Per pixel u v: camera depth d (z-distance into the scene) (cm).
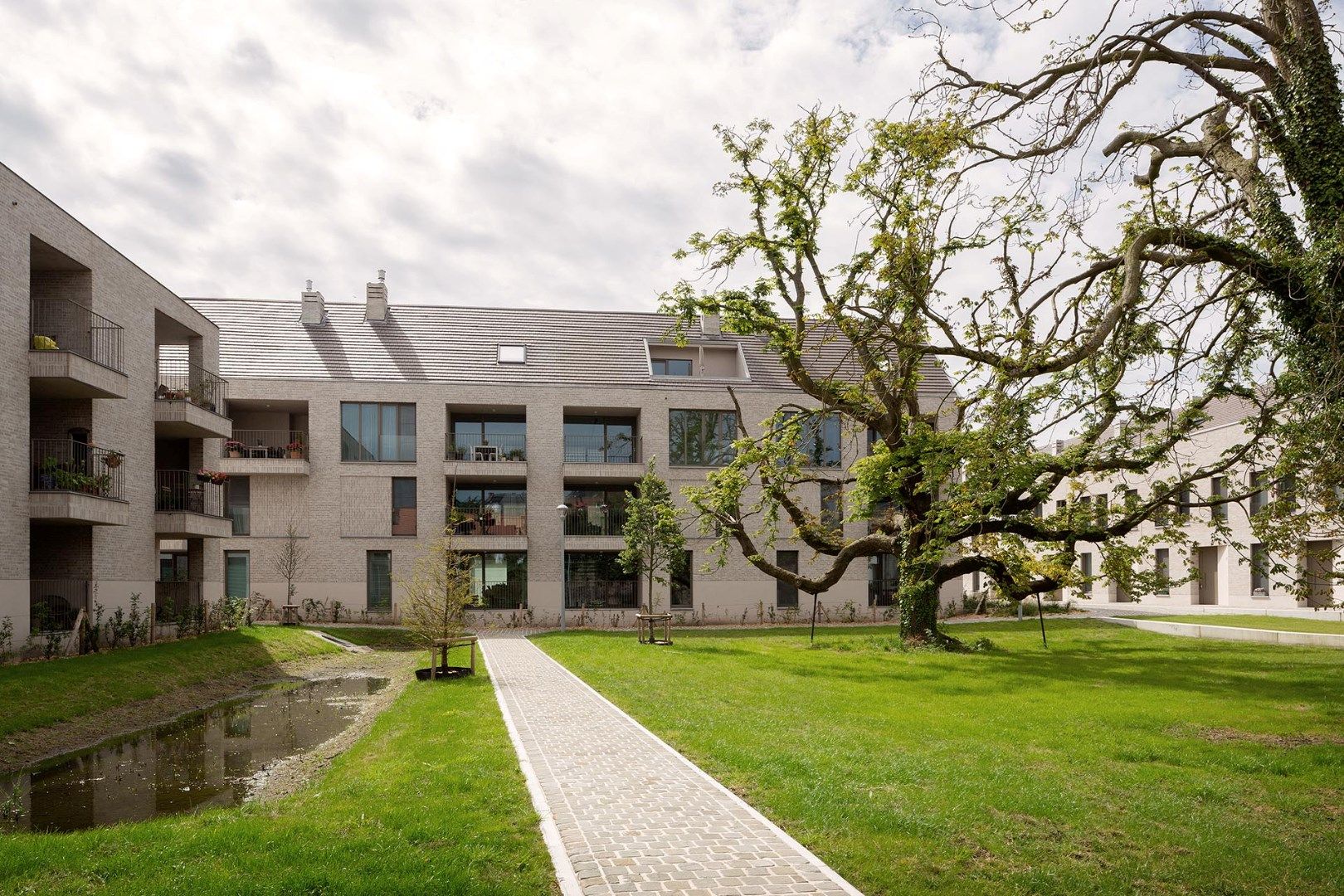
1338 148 988
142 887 529
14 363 1639
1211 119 1159
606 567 3525
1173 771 866
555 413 3469
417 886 524
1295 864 606
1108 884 570
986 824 687
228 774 1048
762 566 2117
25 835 671
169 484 2441
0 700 1258
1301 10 1005
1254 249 1020
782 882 550
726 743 970
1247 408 3284
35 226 1711
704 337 3816
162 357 3356
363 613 3275
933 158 1059
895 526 2125
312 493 3316
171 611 2192
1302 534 1451
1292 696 1334
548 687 1481
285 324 3531
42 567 1886
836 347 3434
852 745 968
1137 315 958
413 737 1051
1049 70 959
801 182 1961
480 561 3453
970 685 1482
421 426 3391
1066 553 1781
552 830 648
